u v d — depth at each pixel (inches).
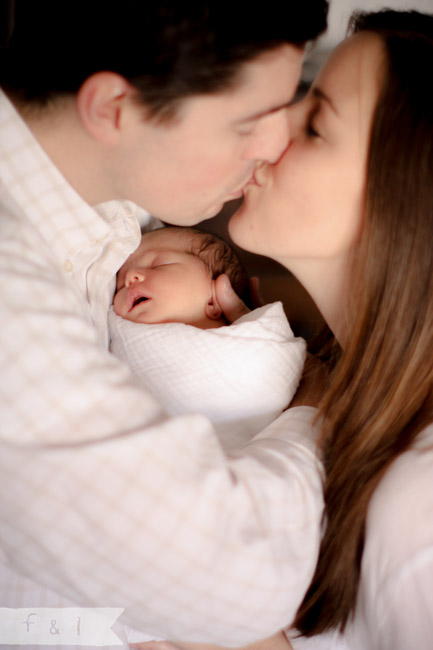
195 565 31.0
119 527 30.1
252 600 32.3
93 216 39.6
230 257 59.6
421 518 36.4
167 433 31.1
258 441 41.2
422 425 40.5
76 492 29.7
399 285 39.7
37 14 34.4
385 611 37.3
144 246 56.8
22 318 29.7
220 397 47.7
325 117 40.6
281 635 43.4
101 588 31.6
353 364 42.4
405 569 36.3
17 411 29.3
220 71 32.4
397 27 40.9
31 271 31.4
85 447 29.5
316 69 62.0
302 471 37.5
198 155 35.5
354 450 40.9
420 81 37.9
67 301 32.2
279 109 36.1
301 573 33.7
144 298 54.2
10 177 36.9
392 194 38.6
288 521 34.5
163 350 47.4
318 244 42.8
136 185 37.3
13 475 29.5
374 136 38.9
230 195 41.5
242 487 33.2
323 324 58.8
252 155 37.7
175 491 30.6
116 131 34.7
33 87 35.4
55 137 36.6
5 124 36.1
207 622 32.6
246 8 31.5
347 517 40.0
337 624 42.4
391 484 38.4
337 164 40.2
